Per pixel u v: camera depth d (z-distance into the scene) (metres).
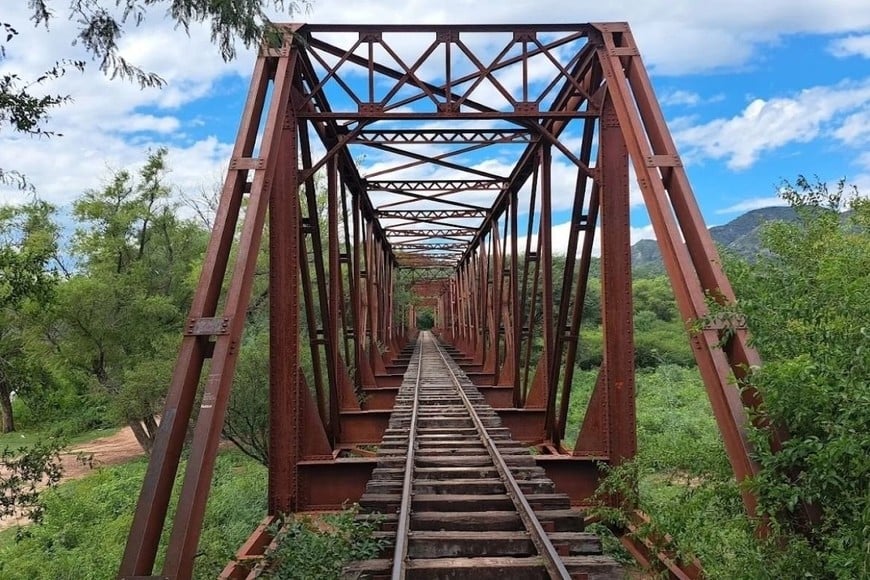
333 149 8.59
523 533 6.01
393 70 9.30
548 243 11.29
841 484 3.55
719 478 5.00
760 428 4.26
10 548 12.98
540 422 12.27
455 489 7.59
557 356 10.40
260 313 23.97
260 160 6.60
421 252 37.81
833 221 5.96
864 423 3.47
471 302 30.81
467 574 5.28
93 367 22.89
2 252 7.01
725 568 4.40
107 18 4.06
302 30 8.22
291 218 8.10
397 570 5.09
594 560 5.36
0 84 5.12
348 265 14.49
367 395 17.56
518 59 8.87
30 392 8.96
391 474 8.00
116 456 25.62
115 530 12.94
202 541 9.47
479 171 15.18
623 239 8.12
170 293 25.84
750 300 4.45
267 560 5.72
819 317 4.14
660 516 5.04
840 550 3.35
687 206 6.02
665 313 44.78
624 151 8.25
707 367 4.83
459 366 25.95
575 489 8.07
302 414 8.27
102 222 24.59
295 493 7.82
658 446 6.09
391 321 29.72
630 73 7.59
